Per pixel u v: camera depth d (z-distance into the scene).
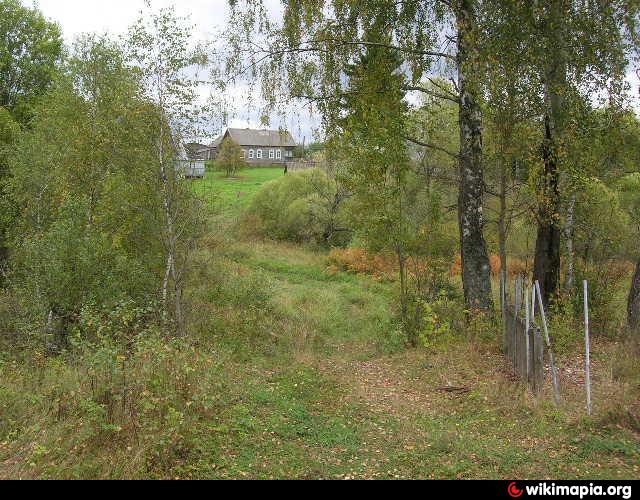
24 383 7.75
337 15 10.98
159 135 11.04
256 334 11.64
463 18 10.19
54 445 5.62
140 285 11.89
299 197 28.94
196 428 5.98
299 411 7.25
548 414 6.70
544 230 12.04
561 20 9.59
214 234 14.95
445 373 9.03
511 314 9.26
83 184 15.03
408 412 7.43
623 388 7.23
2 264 16.02
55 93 17.38
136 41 10.62
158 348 7.48
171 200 11.44
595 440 5.85
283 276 20.92
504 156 11.67
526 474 5.27
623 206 15.97
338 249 24.36
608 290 12.12
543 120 11.01
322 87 11.60
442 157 16.98
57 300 10.95
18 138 18.73
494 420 6.84
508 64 9.84
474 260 11.53
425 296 11.88
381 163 11.09
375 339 11.84
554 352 9.81
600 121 10.82
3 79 24.81
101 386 6.44
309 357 10.49
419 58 11.27
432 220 12.14
